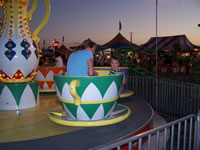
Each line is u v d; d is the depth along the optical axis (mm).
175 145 2936
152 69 18188
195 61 16141
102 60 17906
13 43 2293
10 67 2311
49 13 2555
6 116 2117
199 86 3459
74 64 2080
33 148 1363
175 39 15547
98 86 1668
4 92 2377
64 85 1716
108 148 1033
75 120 1812
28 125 1818
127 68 2973
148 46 16188
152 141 2047
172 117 4023
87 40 2361
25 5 2438
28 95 2469
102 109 1762
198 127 1698
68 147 1378
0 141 1471
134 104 2699
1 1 2332
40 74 3287
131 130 1688
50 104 2678
